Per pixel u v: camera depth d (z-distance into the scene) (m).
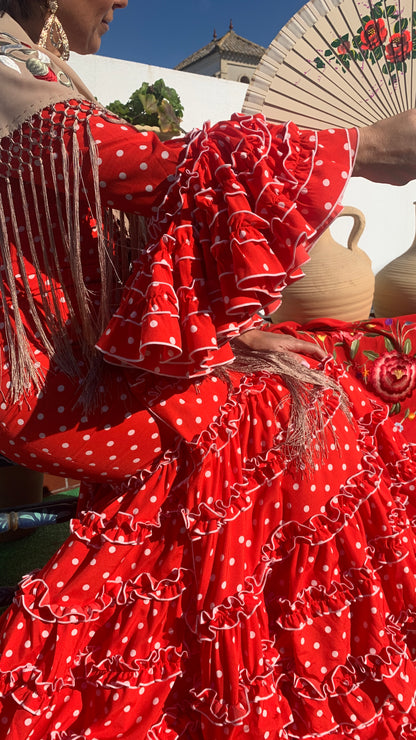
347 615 1.14
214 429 1.14
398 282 2.06
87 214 1.08
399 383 1.51
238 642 1.08
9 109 0.96
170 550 1.11
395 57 1.61
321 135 0.98
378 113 1.66
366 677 1.15
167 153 0.95
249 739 1.06
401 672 1.14
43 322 1.06
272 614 1.18
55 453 1.08
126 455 1.11
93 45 1.21
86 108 0.97
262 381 1.22
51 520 1.57
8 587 1.45
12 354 1.02
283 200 0.90
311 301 1.91
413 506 1.30
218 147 0.96
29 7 1.10
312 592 1.16
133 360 0.96
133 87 5.48
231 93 6.11
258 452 1.16
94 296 1.09
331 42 1.61
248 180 0.93
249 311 0.93
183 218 0.95
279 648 1.15
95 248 1.10
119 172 0.94
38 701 1.03
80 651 1.10
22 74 0.97
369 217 5.82
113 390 1.09
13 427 1.06
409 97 1.64
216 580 1.08
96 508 1.19
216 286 0.95
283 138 0.96
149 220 1.00
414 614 1.19
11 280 0.99
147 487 1.11
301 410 1.18
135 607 1.09
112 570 1.09
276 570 1.18
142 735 1.07
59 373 1.06
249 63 25.52
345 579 1.16
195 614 1.11
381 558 1.20
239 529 1.12
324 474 1.17
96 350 1.06
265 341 1.36
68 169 0.95
